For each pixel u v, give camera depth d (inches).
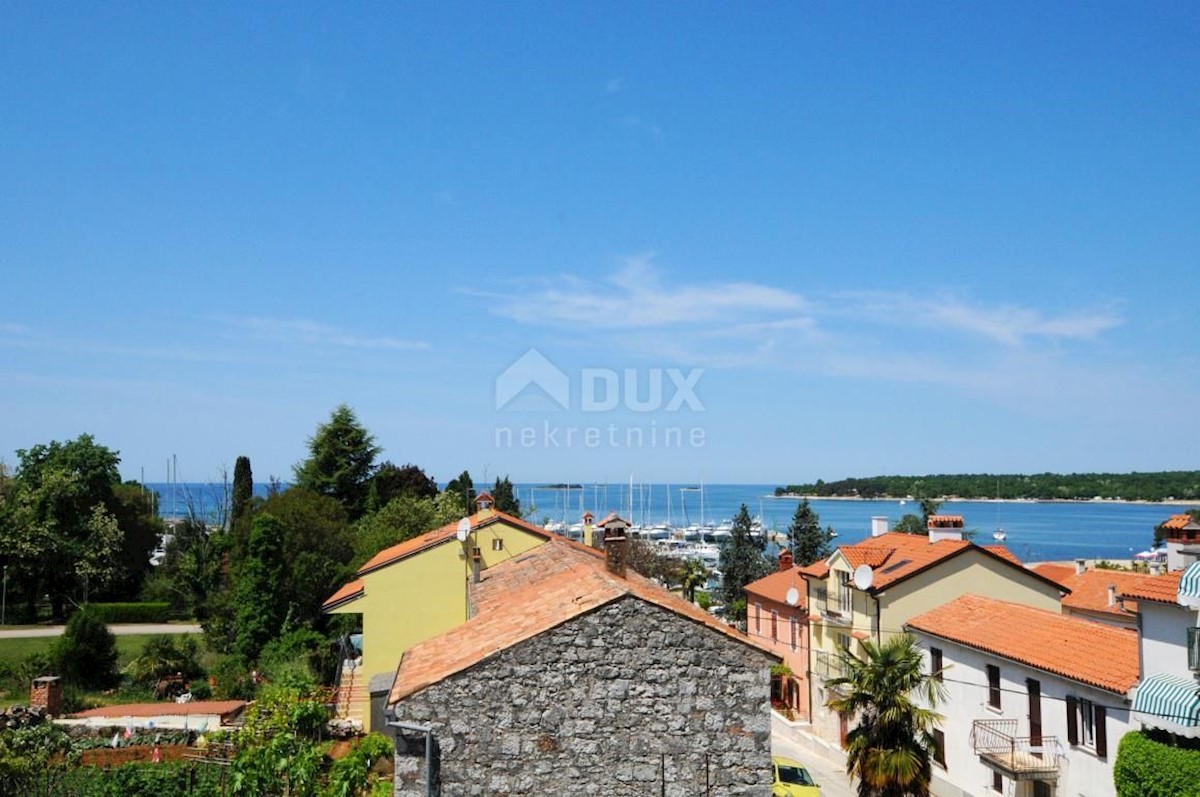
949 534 1787.6
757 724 651.5
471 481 3558.1
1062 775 1177.4
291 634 1923.0
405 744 635.5
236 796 995.9
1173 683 979.3
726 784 644.1
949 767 1435.8
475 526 1483.8
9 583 2696.9
